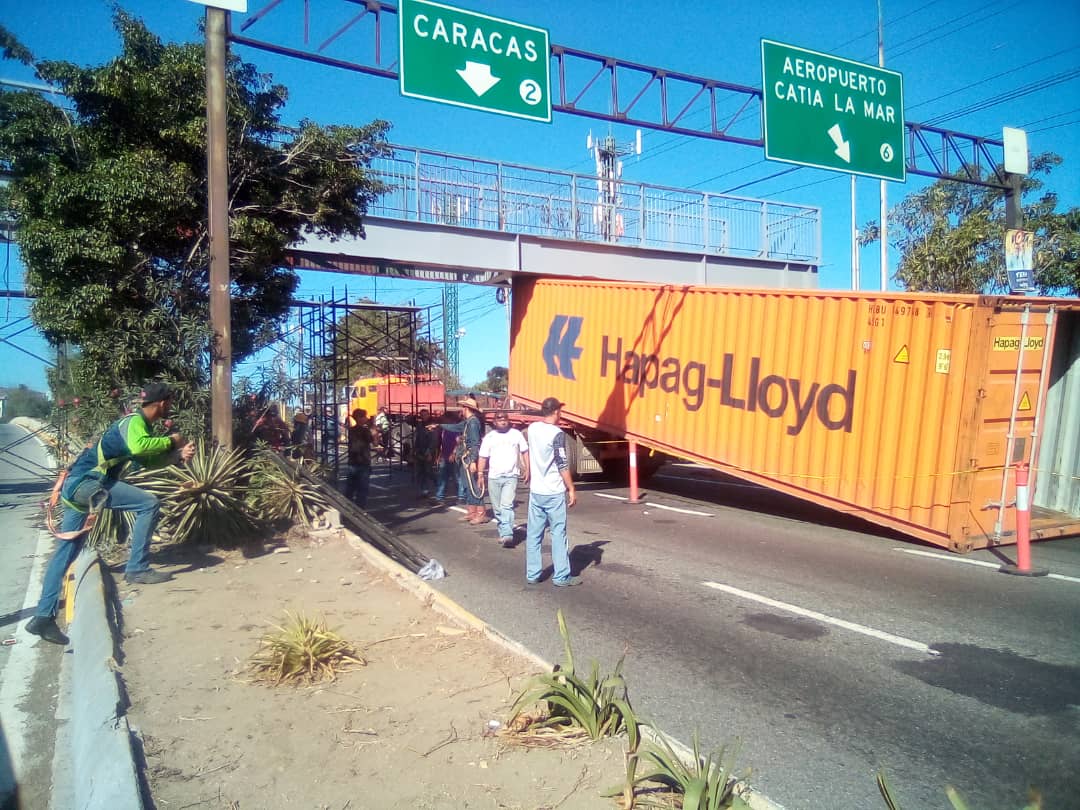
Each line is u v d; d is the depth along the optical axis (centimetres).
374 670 527
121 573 799
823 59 1269
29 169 1121
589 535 1130
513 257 2028
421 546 1076
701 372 1349
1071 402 1069
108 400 1142
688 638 652
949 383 957
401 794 369
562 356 1767
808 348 1146
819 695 529
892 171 1332
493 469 1069
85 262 1064
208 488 900
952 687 543
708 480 1833
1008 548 1012
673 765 356
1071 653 612
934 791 401
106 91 1084
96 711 471
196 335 1034
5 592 881
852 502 1078
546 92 1096
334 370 1698
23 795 427
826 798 393
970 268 1933
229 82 1159
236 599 703
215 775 390
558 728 434
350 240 1830
